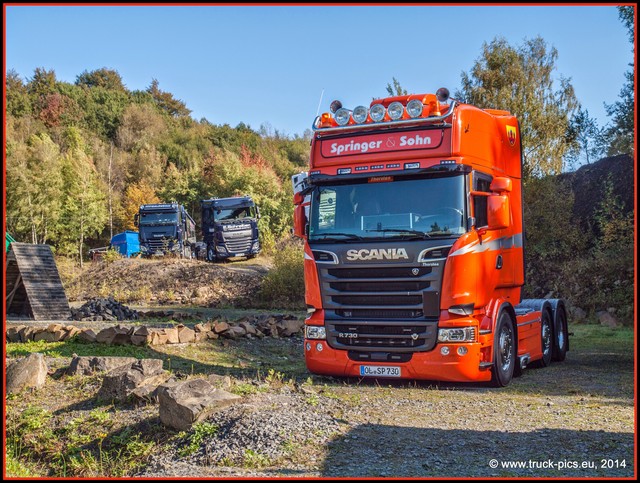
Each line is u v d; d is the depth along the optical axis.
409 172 9.75
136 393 8.40
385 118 10.07
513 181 11.62
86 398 8.84
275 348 14.60
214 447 6.61
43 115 81.62
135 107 88.00
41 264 18.72
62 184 51.47
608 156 27.56
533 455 6.13
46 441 7.70
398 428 7.07
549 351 12.83
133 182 69.31
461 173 9.66
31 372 9.41
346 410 7.75
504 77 24.92
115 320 19.39
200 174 65.06
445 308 9.41
